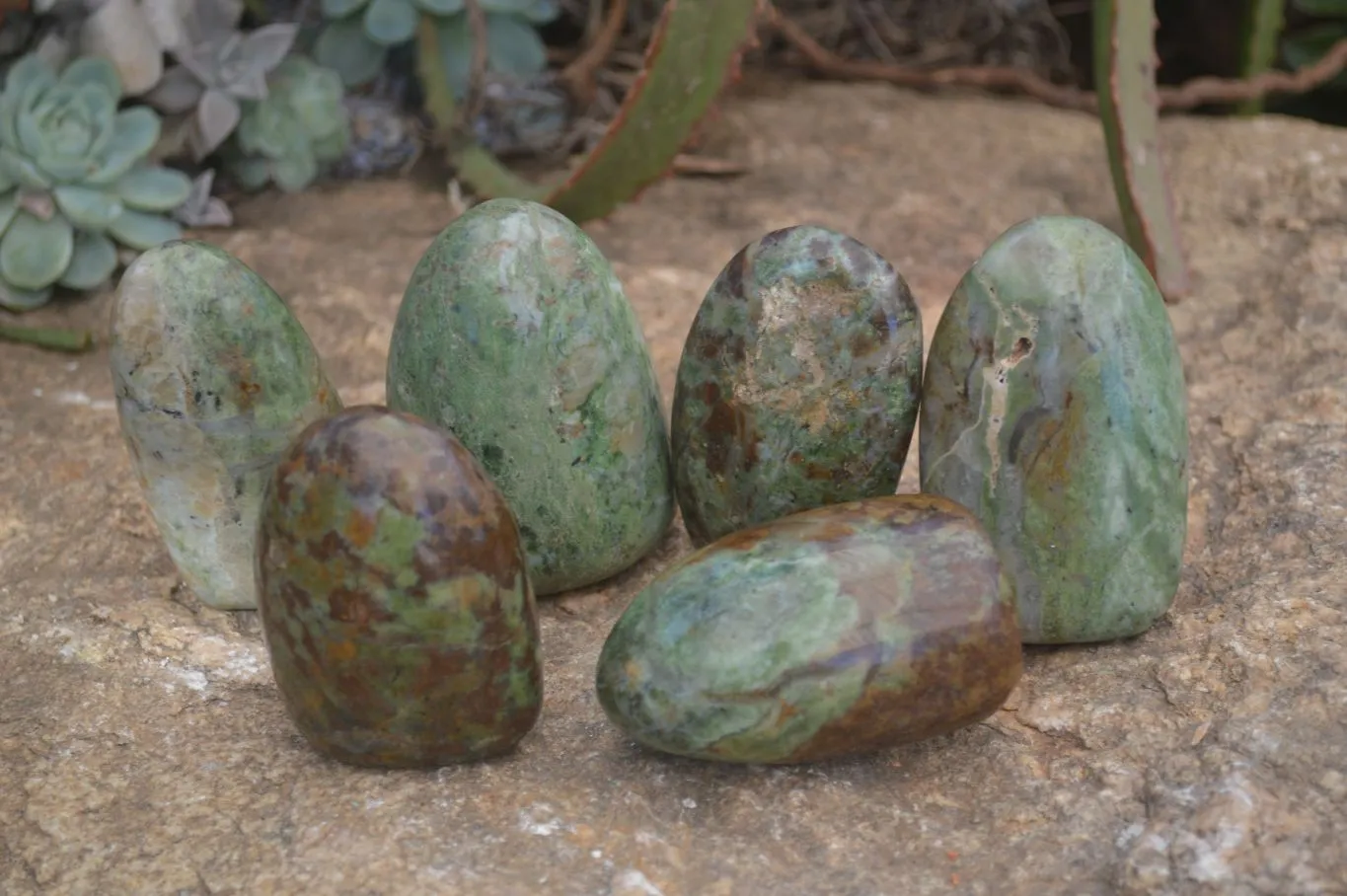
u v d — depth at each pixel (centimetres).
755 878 56
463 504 56
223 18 86
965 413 61
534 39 91
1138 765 59
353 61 91
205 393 62
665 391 76
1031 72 105
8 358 79
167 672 63
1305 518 67
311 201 90
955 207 90
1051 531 61
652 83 81
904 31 107
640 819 57
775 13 92
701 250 86
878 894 55
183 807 58
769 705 57
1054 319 60
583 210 84
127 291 62
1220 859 55
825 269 62
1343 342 76
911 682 57
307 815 57
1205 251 85
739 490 63
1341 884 54
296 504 56
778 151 95
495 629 57
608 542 65
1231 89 95
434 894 55
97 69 82
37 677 63
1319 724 58
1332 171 88
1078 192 91
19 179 81
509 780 58
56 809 58
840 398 62
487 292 62
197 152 87
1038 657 63
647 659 57
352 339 80
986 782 59
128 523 70
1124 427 61
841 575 57
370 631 56
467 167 89
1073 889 55
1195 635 63
